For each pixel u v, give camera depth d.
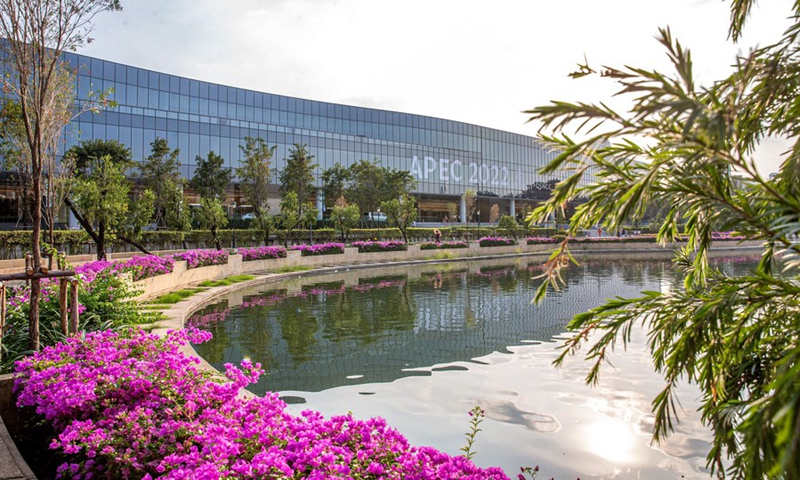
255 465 2.59
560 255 2.37
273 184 46.47
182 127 40.88
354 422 3.45
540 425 4.94
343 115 53.09
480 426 4.94
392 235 41.28
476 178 63.81
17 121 9.05
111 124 36.91
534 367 7.11
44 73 5.73
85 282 7.61
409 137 57.78
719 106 1.61
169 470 2.95
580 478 3.88
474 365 7.28
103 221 15.30
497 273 22.94
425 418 5.17
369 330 9.92
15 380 4.17
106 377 3.82
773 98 2.25
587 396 5.78
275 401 3.85
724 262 26.89
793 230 1.55
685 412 5.20
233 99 45.69
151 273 12.61
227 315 11.62
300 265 24.23
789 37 2.20
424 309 12.55
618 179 2.16
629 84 1.73
